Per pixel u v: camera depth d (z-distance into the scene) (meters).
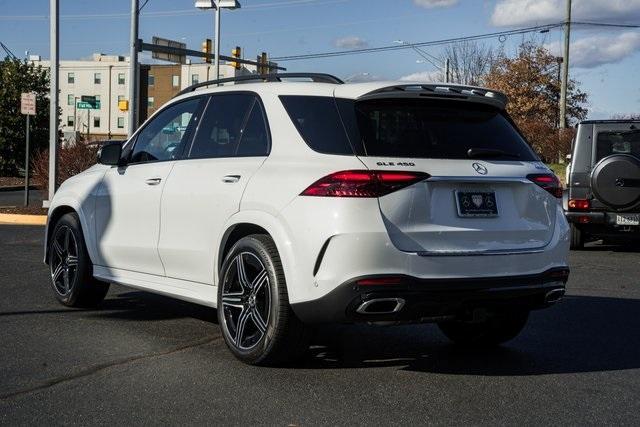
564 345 5.96
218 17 29.09
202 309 7.07
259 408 4.27
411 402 4.44
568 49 34.66
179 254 5.64
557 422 4.14
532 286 4.84
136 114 21.91
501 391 4.70
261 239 4.91
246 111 5.41
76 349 5.50
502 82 58.12
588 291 8.55
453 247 4.61
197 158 5.68
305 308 4.56
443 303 4.56
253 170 5.04
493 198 4.82
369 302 4.38
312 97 5.00
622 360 5.50
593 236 13.38
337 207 4.43
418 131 4.84
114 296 7.68
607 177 11.84
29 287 8.05
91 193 6.70
